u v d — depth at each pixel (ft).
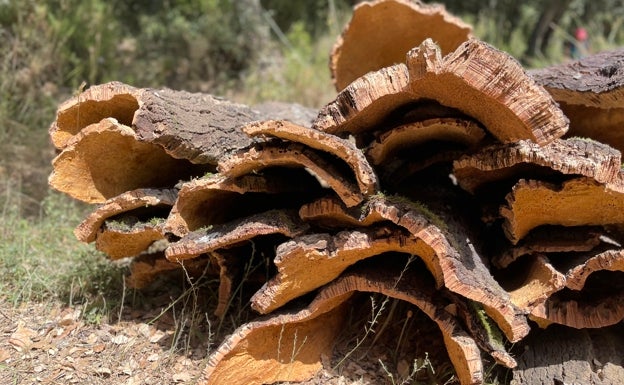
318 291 4.52
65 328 4.97
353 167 3.99
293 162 4.37
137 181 5.23
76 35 10.20
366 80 3.97
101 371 4.52
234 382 4.39
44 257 6.00
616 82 4.62
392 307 4.84
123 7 12.43
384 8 6.01
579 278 4.35
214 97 5.31
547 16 12.53
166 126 4.57
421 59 3.70
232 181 4.44
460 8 15.05
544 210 4.30
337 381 4.61
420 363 4.74
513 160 4.00
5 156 8.05
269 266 5.15
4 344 4.74
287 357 4.58
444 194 5.01
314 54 12.57
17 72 9.20
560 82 5.02
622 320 4.92
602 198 4.13
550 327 4.85
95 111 4.98
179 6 12.21
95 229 4.98
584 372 4.52
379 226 4.23
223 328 5.01
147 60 11.70
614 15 13.87
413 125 4.31
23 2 9.65
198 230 4.68
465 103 4.00
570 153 4.00
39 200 7.52
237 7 12.25
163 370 4.60
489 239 5.05
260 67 12.07
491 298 3.99
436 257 4.10
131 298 5.43
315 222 4.57
